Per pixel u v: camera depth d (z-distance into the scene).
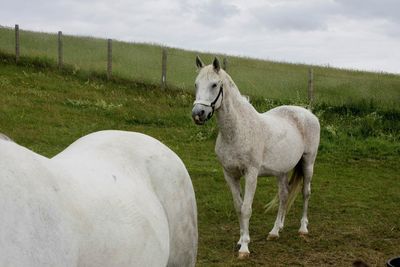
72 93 14.98
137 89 16.36
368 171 10.45
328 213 7.77
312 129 6.91
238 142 5.97
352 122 13.93
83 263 1.98
